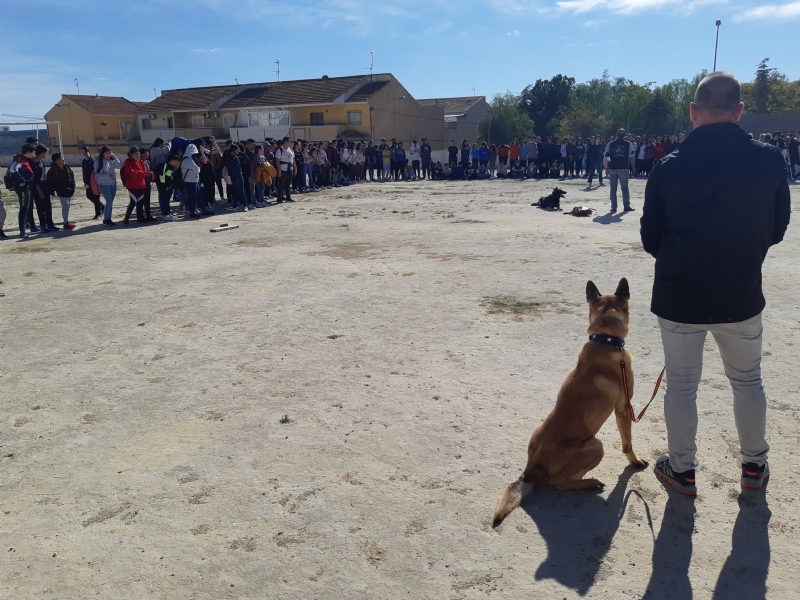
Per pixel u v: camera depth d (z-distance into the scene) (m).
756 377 3.25
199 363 5.67
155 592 2.79
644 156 26.78
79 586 2.84
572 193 20.86
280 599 2.72
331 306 7.41
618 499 3.41
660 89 67.81
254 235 12.77
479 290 7.94
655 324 6.40
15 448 4.19
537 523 3.22
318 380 5.19
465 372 5.26
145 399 4.93
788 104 71.81
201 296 8.01
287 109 48.50
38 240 12.74
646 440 4.05
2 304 7.86
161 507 3.45
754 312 3.08
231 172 16.83
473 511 3.33
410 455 3.93
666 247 3.16
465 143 30.09
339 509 3.38
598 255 9.96
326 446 4.08
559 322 6.52
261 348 6.02
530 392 4.81
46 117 60.91
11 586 2.84
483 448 3.99
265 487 3.62
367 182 28.44
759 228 2.98
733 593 2.68
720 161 2.97
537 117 78.12
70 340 6.42
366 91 47.06
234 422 4.47
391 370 5.36
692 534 3.09
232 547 3.09
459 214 15.76
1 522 3.35
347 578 2.84
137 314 7.29
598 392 3.41
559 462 3.42
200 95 54.25
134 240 12.42
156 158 15.62
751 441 3.33
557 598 2.68
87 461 3.99
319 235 12.64
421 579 2.82
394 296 7.78
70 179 14.08
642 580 2.78
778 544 2.99
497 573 2.85
